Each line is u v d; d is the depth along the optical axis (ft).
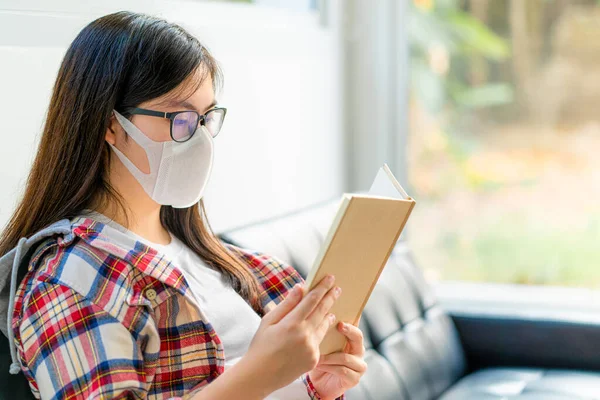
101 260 3.95
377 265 4.09
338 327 4.17
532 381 7.60
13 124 5.00
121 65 4.10
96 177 4.21
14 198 5.02
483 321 8.31
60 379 3.72
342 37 9.98
